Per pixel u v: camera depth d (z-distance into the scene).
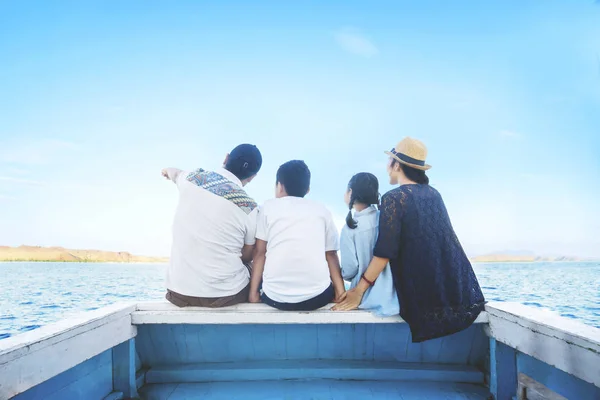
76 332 1.49
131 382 1.95
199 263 1.87
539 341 1.53
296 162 2.11
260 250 2.01
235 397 1.94
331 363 2.15
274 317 1.88
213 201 1.87
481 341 2.10
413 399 1.89
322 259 1.95
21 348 1.21
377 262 1.85
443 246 1.83
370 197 2.06
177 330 2.15
